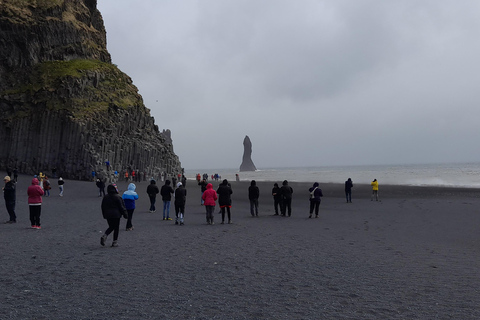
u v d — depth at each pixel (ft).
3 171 201.36
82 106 207.62
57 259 35.65
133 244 44.39
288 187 79.20
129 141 217.36
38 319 20.10
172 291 25.49
